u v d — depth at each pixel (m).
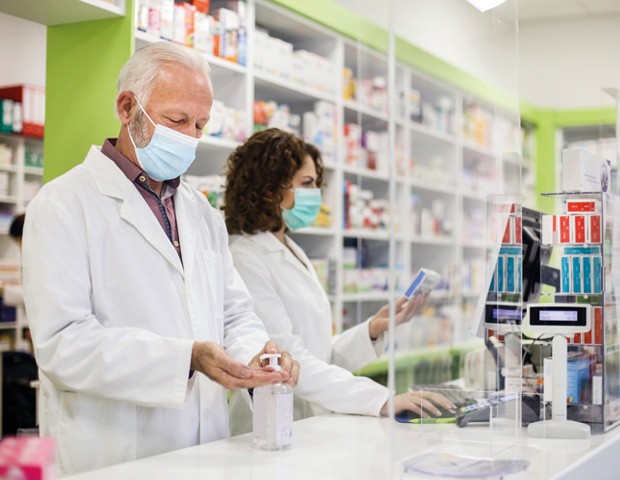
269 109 4.57
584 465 1.93
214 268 2.41
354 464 1.81
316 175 3.10
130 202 2.21
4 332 6.18
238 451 1.95
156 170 2.23
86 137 3.04
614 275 2.52
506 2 1.95
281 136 2.98
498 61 1.92
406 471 1.63
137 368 1.97
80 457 2.08
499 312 1.85
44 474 1.06
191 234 2.34
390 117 1.61
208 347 1.96
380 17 5.00
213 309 2.36
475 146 1.83
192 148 2.22
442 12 1.74
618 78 6.04
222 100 4.23
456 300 1.76
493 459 1.71
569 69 6.20
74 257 2.09
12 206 6.30
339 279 4.90
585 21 6.09
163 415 2.15
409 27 1.65
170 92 2.17
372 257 5.39
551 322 2.26
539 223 2.66
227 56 4.02
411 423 1.66
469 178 1.80
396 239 1.61
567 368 2.38
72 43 3.08
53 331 2.02
